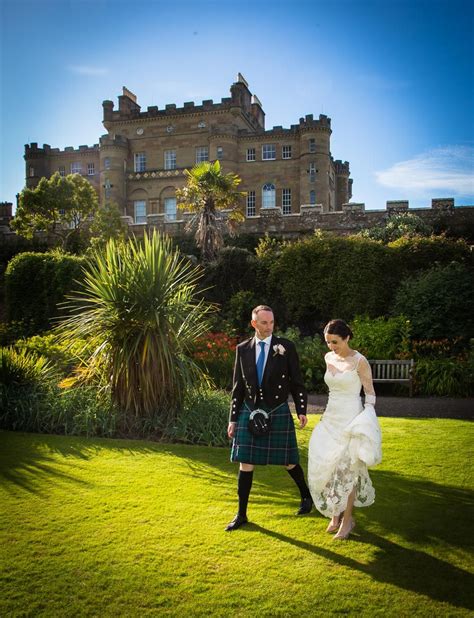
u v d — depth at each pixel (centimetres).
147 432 712
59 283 1783
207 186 2100
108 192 4172
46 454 601
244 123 4322
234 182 2134
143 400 730
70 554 357
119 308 715
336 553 359
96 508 437
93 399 759
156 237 754
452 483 503
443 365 1143
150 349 714
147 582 321
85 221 3038
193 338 800
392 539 382
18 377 836
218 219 2252
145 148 4297
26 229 2941
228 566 340
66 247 2839
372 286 1603
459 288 1361
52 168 4622
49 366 984
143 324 723
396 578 326
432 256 1606
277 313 1734
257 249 1939
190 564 343
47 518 416
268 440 416
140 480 511
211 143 3956
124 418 721
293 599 303
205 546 369
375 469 547
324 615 288
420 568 339
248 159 4031
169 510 434
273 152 3988
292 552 360
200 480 515
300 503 456
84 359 844
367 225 2412
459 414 898
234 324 1616
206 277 1817
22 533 389
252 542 375
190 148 4194
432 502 454
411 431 728
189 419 710
